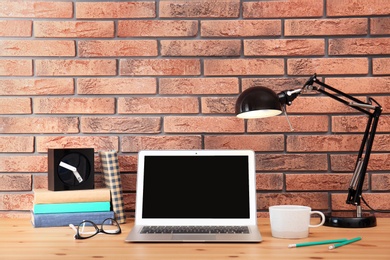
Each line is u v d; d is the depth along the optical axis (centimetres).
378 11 188
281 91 175
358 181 171
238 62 190
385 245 139
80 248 137
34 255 129
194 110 190
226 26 190
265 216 188
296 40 190
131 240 142
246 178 166
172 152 169
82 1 191
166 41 190
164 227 159
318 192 188
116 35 191
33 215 170
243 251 132
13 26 190
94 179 185
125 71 191
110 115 191
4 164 190
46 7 191
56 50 191
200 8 190
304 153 189
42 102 190
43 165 190
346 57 189
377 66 188
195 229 155
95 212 171
